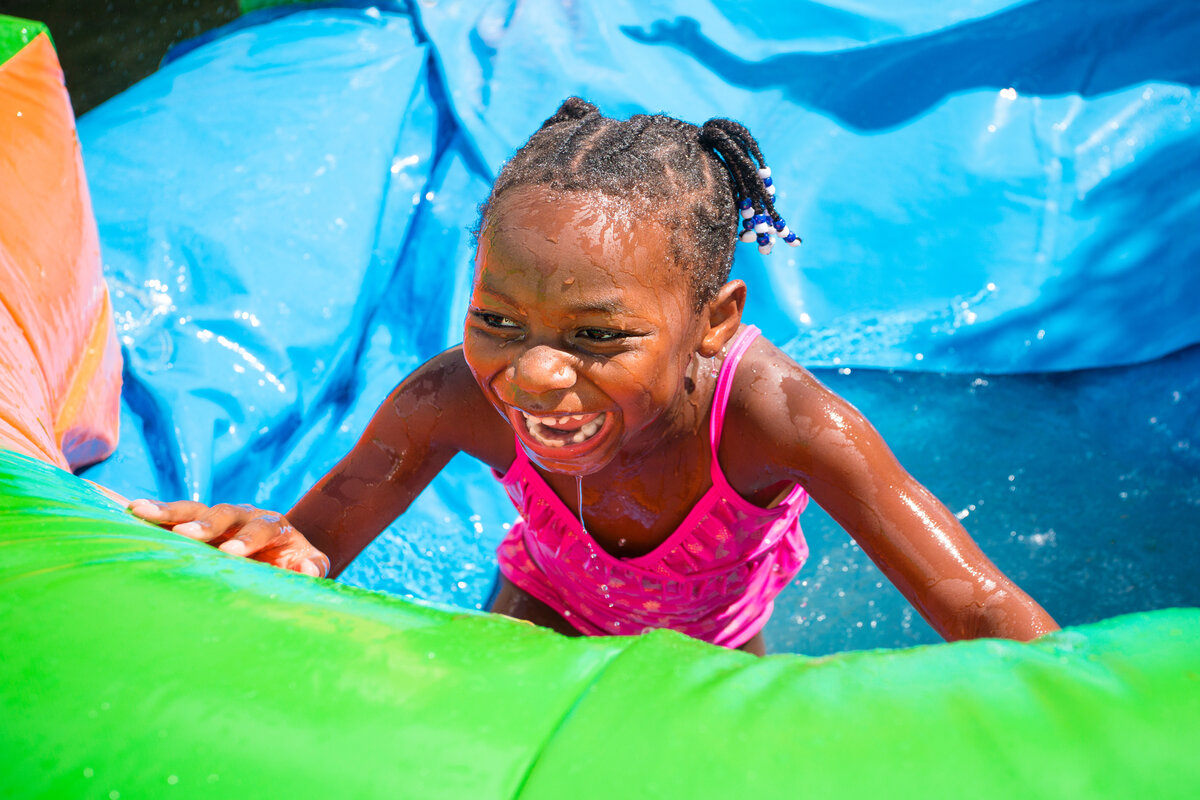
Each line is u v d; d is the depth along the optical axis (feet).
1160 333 10.03
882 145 11.43
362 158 11.05
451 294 10.60
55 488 3.78
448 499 9.14
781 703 2.39
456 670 2.57
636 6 12.69
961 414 9.78
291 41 12.71
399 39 12.75
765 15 12.52
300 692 2.46
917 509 5.12
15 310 6.13
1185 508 8.48
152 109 11.50
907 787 2.14
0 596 2.79
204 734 2.36
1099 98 11.32
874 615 7.93
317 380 9.68
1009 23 11.78
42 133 7.04
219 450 8.71
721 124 5.06
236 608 2.78
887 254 10.87
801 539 6.86
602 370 4.35
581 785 2.19
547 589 6.72
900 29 11.97
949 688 2.43
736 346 5.45
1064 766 2.17
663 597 6.14
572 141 4.58
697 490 5.63
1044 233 10.71
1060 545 8.20
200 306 9.58
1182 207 10.45
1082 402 9.80
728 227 5.03
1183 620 2.74
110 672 2.52
